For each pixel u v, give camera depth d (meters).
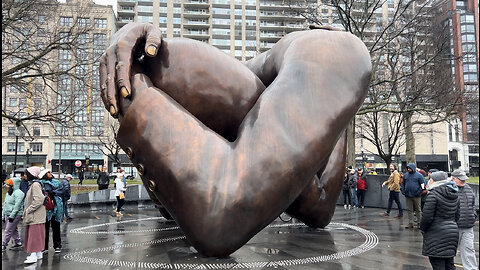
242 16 76.69
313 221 6.81
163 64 5.11
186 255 5.60
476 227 9.13
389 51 18.47
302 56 4.92
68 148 55.28
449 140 57.62
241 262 5.04
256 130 4.29
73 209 13.84
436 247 4.51
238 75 5.15
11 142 54.03
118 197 12.48
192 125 4.40
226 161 4.20
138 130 4.42
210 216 4.03
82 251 6.52
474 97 18.53
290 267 4.79
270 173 4.12
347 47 5.15
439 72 18.14
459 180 5.21
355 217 10.64
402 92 20.77
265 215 4.16
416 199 8.73
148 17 75.44
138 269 4.97
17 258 6.63
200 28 76.88
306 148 4.27
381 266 4.96
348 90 4.78
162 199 4.39
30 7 14.24
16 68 13.88
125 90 4.64
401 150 51.53
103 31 37.94
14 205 7.60
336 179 6.73
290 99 4.49
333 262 5.10
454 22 36.25
